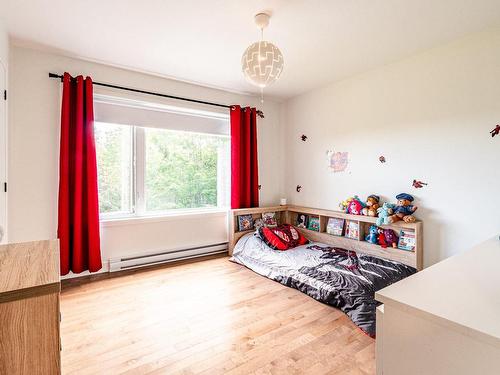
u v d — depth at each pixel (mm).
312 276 2549
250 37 2400
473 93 2359
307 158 4000
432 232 2646
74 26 2232
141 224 3248
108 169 3137
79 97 2709
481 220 2338
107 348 1736
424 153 2701
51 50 2639
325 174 3744
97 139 3051
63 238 2688
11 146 2529
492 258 1220
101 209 3105
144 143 3334
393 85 2939
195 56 2773
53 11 2027
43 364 782
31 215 2635
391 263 2727
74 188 2756
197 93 3592
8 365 749
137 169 3268
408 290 869
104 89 2955
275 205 4340
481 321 671
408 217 2701
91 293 2535
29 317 764
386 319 832
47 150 2695
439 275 1003
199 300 2408
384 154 3047
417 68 2730
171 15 2076
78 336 1863
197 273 3078
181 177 3662
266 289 2648
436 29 2264
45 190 2693
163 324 2018
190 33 2336
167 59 2842
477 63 2326
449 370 699
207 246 3752
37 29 2277
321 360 1628
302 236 3691
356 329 1961
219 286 2719
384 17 2088
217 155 3986
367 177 3229
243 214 3809
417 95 2740
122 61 2885
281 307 2283
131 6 1968
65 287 2662
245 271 3154
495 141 2250
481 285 907
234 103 3920
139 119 3232
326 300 2314
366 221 3059
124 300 2400
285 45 2529
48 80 2688
